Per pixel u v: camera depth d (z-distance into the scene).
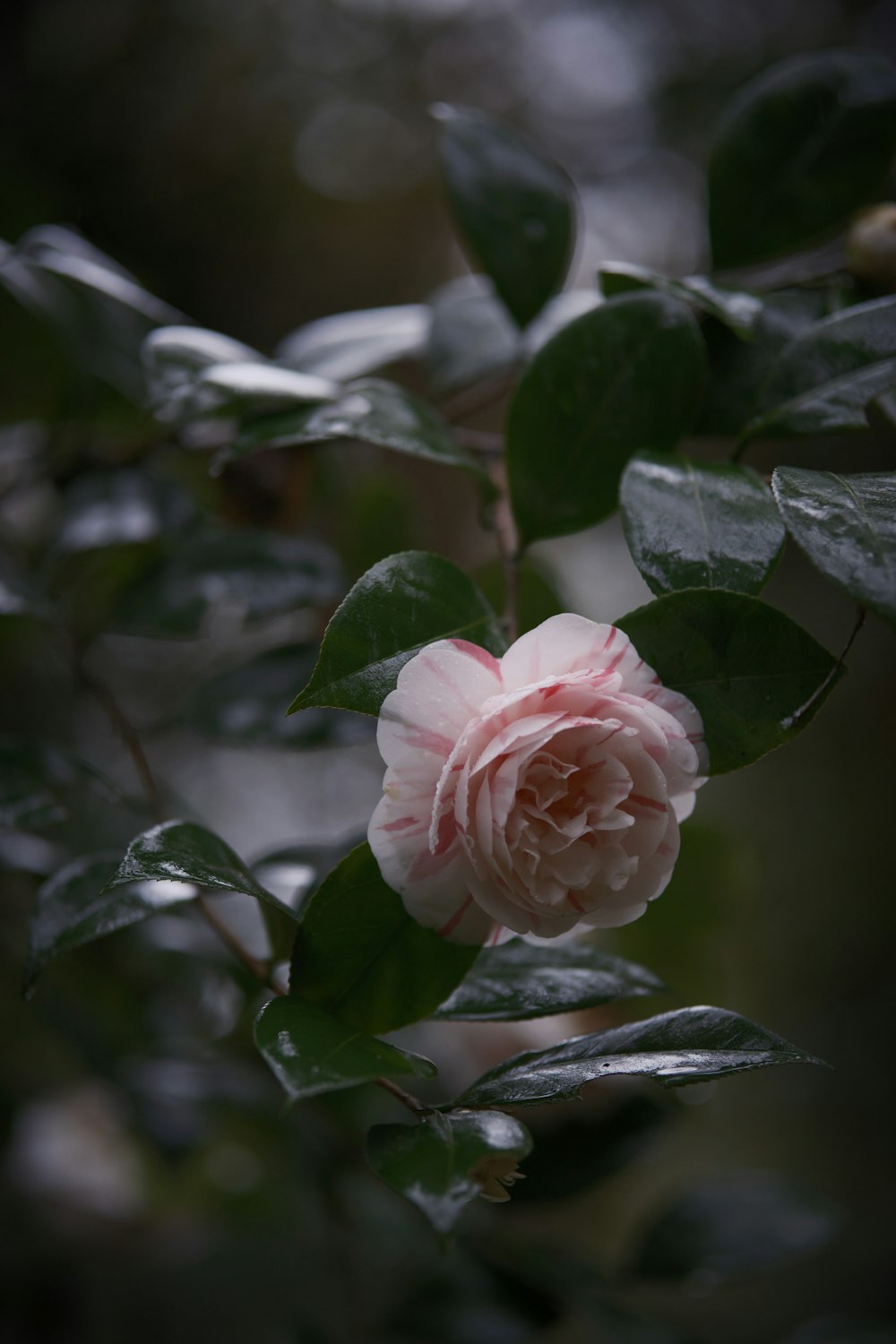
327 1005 0.88
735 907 1.19
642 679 0.86
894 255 1.01
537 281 1.07
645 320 0.96
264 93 2.15
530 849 0.85
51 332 1.27
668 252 2.49
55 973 1.35
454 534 1.88
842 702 3.19
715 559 0.88
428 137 2.27
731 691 0.87
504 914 0.86
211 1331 1.76
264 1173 1.55
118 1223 1.68
